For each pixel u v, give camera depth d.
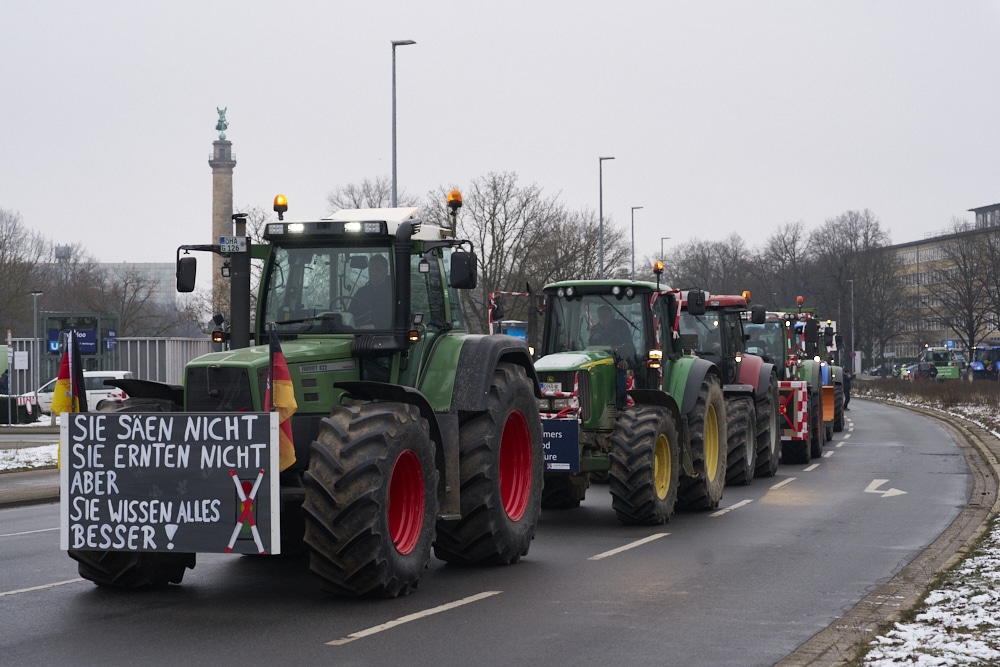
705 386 15.67
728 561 11.12
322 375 9.68
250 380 8.95
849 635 7.70
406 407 9.27
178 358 43.28
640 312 15.22
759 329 24.80
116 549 8.66
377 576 8.84
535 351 15.73
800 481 19.62
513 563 11.02
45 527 14.41
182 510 8.55
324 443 8.74
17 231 76.19
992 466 21.36
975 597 8.66
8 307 65.62
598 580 10.07
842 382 34.56
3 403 41.22
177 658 7.14
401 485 9.32
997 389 51.03
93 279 86.12
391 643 7.57
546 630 8.00
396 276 9.91
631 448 13.62
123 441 8.67
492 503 10.46
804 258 94.69
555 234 44.38
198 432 8.55
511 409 10.95
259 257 10.50
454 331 11.16
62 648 7.42
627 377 14.91
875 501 16.48
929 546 12.06
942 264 103.06
